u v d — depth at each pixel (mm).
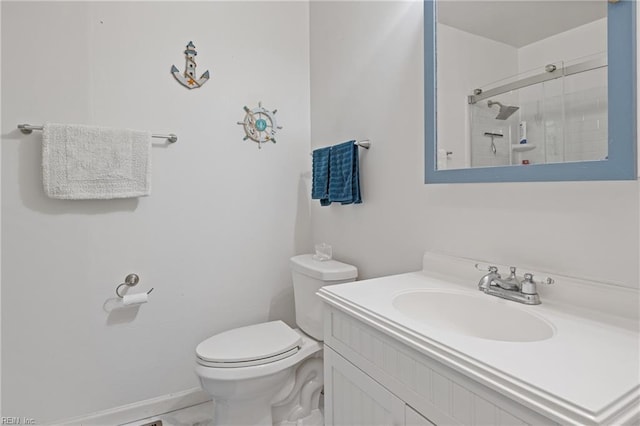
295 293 1815
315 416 1677
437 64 1260
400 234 1470
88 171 1519
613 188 838
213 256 1868
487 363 619
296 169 2121
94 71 1576
